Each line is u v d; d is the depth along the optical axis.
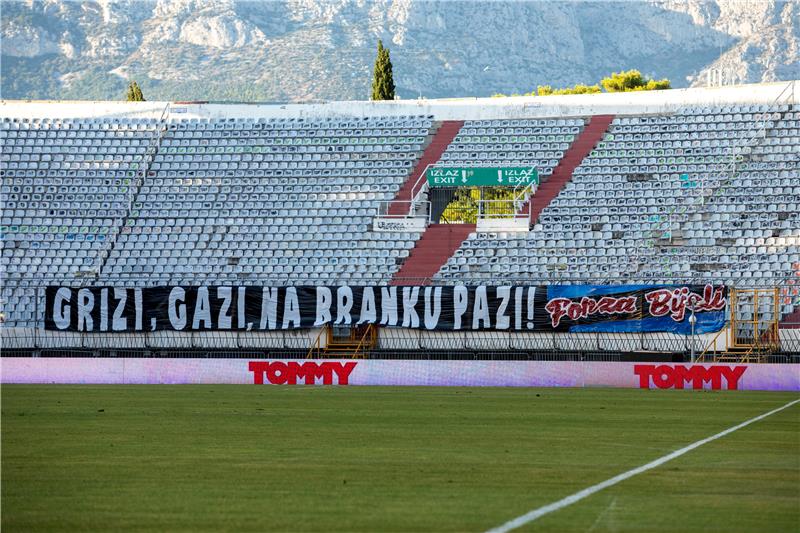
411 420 29.53
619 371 44.53
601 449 23.23
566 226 61.00
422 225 62.28
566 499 17.09
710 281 57.38
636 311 53.03
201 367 46.44
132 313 55.66
